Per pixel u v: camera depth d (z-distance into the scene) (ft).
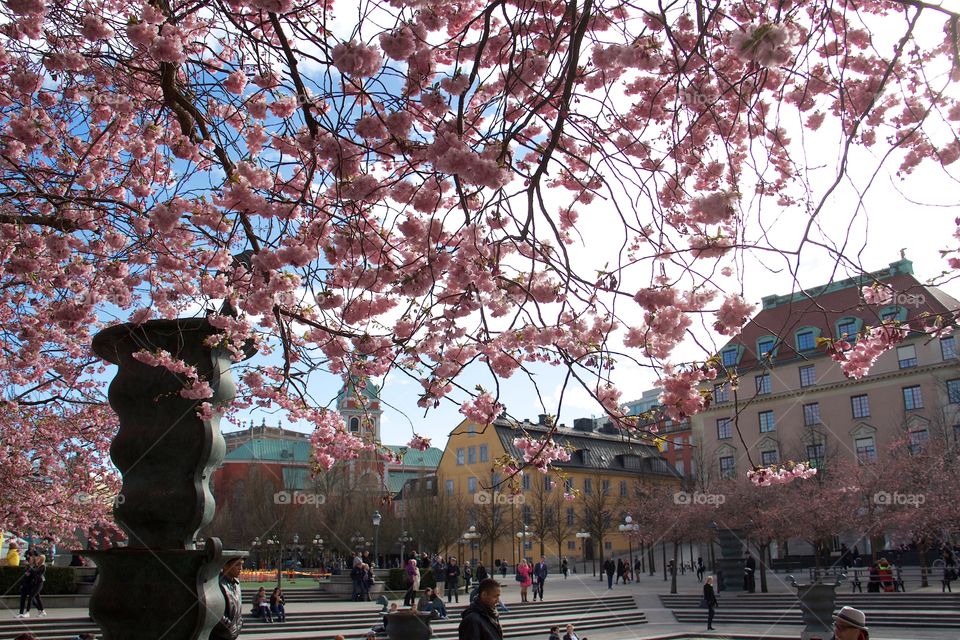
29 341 32.76
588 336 19.95
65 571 83.71
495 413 21.99
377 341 21.62
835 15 19.65
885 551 144.15
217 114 22.98
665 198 19.79
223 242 20.68
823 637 62.90
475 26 18.78
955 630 74.84
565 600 107.65
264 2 15.49
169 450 19.08
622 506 186.91
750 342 170.81
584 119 20.21
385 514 183.62
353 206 17.63
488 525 176.45
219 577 20.11
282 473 224.53
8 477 48.70
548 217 15.74
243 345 22.77
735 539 121.90
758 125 20.63
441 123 16.33
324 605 96.27
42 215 24.26
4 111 23.53
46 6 18.01
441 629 79.25
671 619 99.35
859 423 155.33
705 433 177.06
